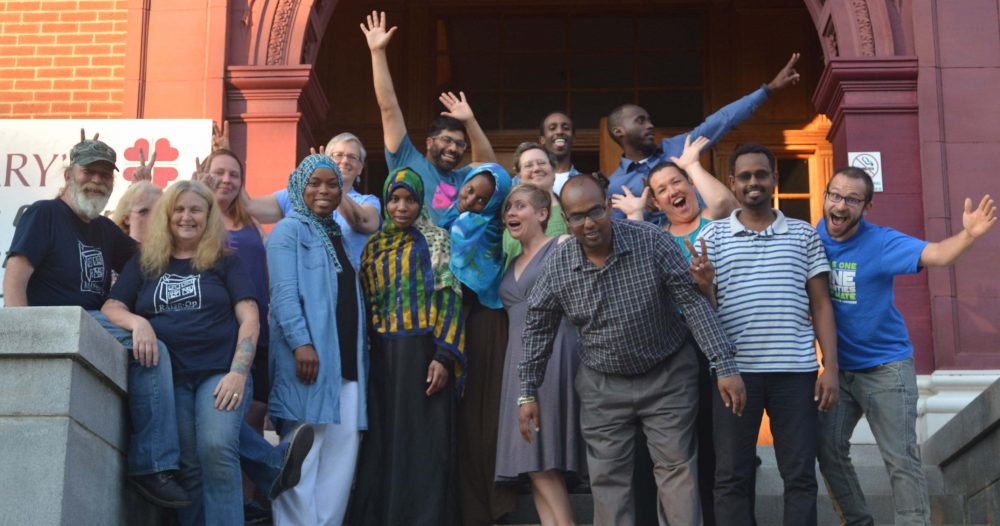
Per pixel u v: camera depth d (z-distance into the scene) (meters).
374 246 6.48
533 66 11.66
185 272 5.95
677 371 5.86
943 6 9.08
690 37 11.66
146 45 9.29
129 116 9.14
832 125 9.27
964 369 8.43
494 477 6.14
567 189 5.70
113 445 5.65
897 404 6.02
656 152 7.64
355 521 6.16
